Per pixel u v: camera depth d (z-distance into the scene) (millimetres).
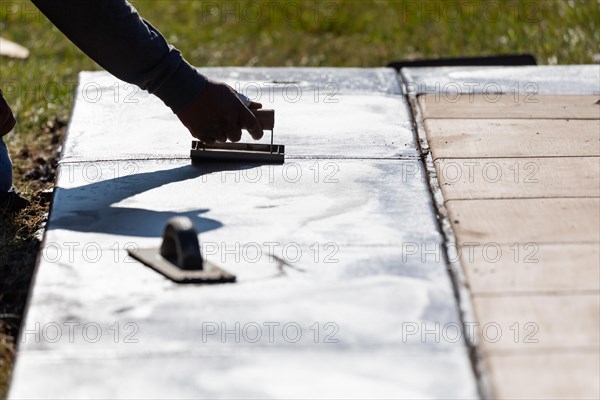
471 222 5121
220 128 5691
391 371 3891
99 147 6227
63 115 8828
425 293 4438
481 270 4633
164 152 6133
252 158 5957
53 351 4012
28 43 11547
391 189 5539
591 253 4781
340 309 4309
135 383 3812
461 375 3873
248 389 3777
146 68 5504
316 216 5199
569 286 4492
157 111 6895
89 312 4289
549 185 5566
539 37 11078
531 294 4430
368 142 6281
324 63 10984
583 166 5824
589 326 4195
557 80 7484
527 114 6734
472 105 6949
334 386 3795
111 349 4023
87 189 5574
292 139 6324
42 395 3742
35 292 4453
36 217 6203
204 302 4359
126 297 4410
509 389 3791
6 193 6176
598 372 3891
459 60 8688
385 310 4301
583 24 11430
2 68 10312
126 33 5383
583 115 6695
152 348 4035
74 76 10156
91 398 3723
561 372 3896
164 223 5133
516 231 5020
